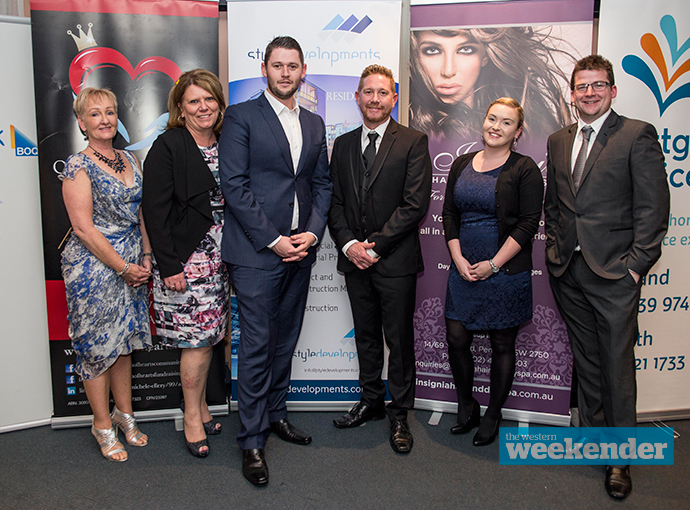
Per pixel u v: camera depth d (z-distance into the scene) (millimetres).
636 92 2334
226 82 2670
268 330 2051
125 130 2398
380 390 2477
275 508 1849
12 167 2340
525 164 2107
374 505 1870
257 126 1982
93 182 1987
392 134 2180
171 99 2074
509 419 2596
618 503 1896
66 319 2412
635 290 1954
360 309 2344
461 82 2479
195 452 2201
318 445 2305
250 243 2018
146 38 2359
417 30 2486
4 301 2389
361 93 2152
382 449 2271
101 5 2309
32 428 2490
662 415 2539
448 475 2070
